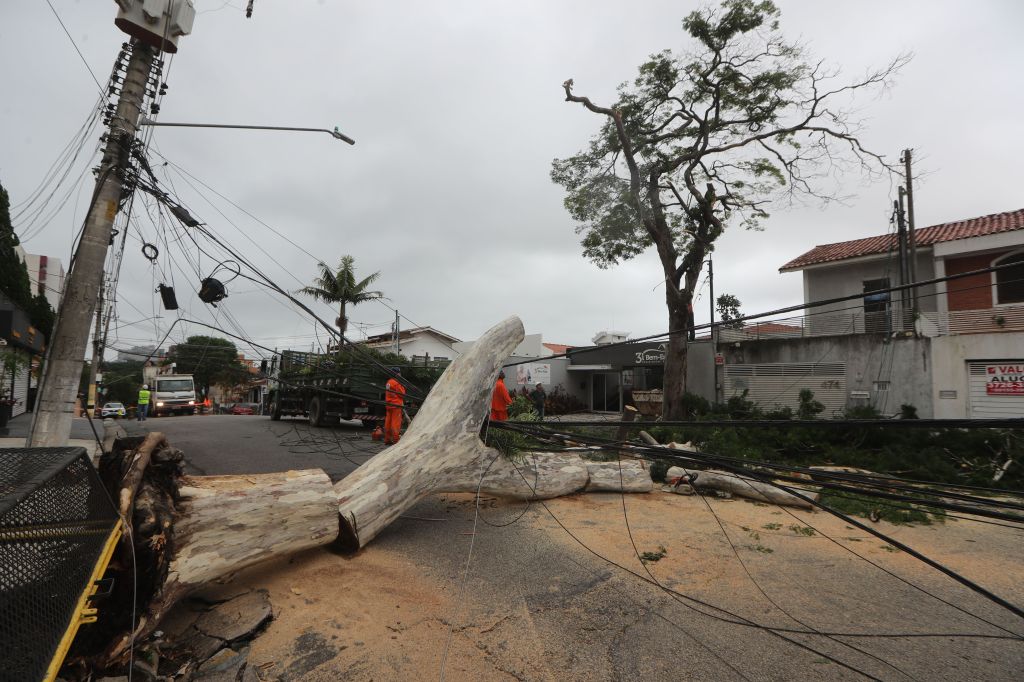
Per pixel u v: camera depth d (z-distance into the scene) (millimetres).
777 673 2959
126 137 7641
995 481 8469
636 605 3832
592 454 8648
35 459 2109
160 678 2846
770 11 15539
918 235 20266
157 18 7848
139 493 3129
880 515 6566
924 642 3322
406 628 3465
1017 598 4039
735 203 18062
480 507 6602
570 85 17109
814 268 21000
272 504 3941
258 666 3018
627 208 17672
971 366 15953
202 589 3922
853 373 17828
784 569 4605
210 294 6863
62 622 1852
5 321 12359
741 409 17828
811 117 16828
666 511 6676
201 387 42844
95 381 17203
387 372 7258
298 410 18781
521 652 3180
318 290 30297
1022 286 16625
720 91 16891
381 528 4828
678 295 17625
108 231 7664
